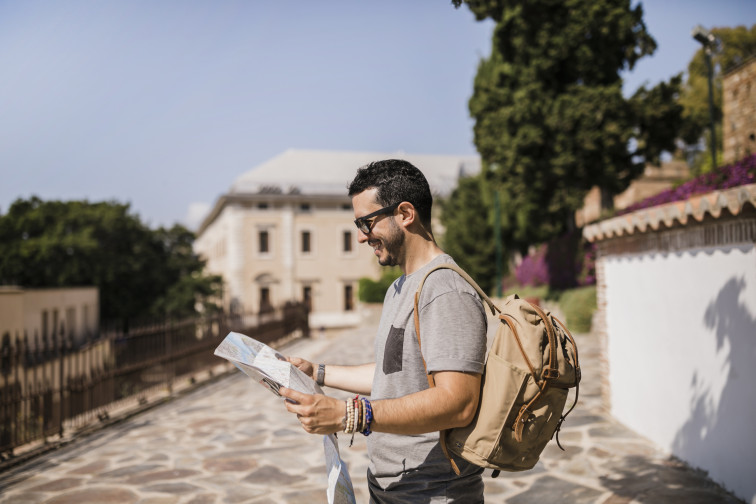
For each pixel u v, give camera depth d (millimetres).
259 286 40375
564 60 17812
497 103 18828
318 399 1465
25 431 6508
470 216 32750
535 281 23078
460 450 1562
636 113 16672
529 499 4160
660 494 4066
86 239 37906
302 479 4984
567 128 16797
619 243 6027
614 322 6223
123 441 6723
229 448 6117
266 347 1942
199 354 11508
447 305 1553
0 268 36500
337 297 41625
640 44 17422
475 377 1506
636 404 5680
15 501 4664
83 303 29703
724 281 4090
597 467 4727
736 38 31094
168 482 5020
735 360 3965
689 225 4523
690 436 4617
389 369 1683
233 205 40125
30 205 40812
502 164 18281
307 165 45250
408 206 1726
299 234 41156
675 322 4848
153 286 40938
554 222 22609
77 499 4660
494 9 18578
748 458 3816
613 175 17266
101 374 8258
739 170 7129
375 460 1743
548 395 1564
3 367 6371
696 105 29656
